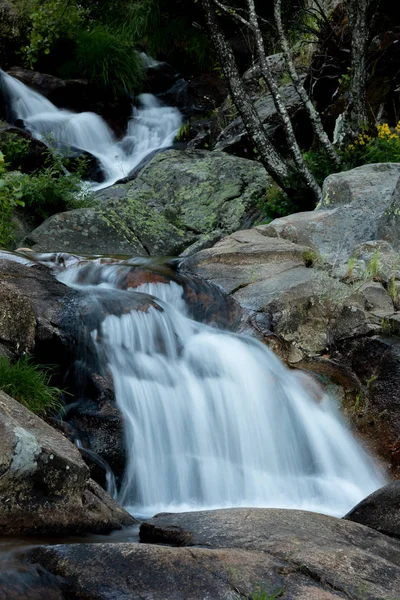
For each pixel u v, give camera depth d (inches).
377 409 265.9
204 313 301.6
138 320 261.6
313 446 255.8
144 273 316.8
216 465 237.3
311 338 288.7
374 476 253.0
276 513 164.9
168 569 135.5
